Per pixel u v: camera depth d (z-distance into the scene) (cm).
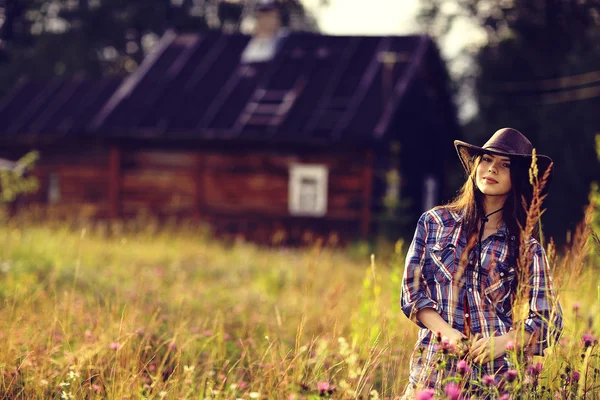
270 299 809
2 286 675
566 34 2472
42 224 1517
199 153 1855
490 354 282
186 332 497
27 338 434
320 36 2072
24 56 3706
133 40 3828
